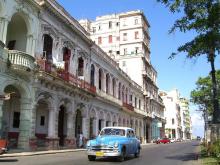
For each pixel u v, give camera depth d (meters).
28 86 24.78
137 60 68.25
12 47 26.42
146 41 74.94
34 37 26.36
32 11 26.20
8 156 19.30
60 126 32.19
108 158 18.77
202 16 16.67
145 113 69.44
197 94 47.31
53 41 29.72
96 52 40.81
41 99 27.12
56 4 30.50
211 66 19.47
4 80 21.98
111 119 46.22
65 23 31.62
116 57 69.56
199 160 17.66
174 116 127.88
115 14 74.62
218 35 16.52
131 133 19.84
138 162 16.77
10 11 23.28
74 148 32.38
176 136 126.12
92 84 39.81
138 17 71.44
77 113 36.28
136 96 63.09
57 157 19.72
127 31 71.94
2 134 24.08
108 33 74.00
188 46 17.56
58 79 28.38
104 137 17.48
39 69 25.86
